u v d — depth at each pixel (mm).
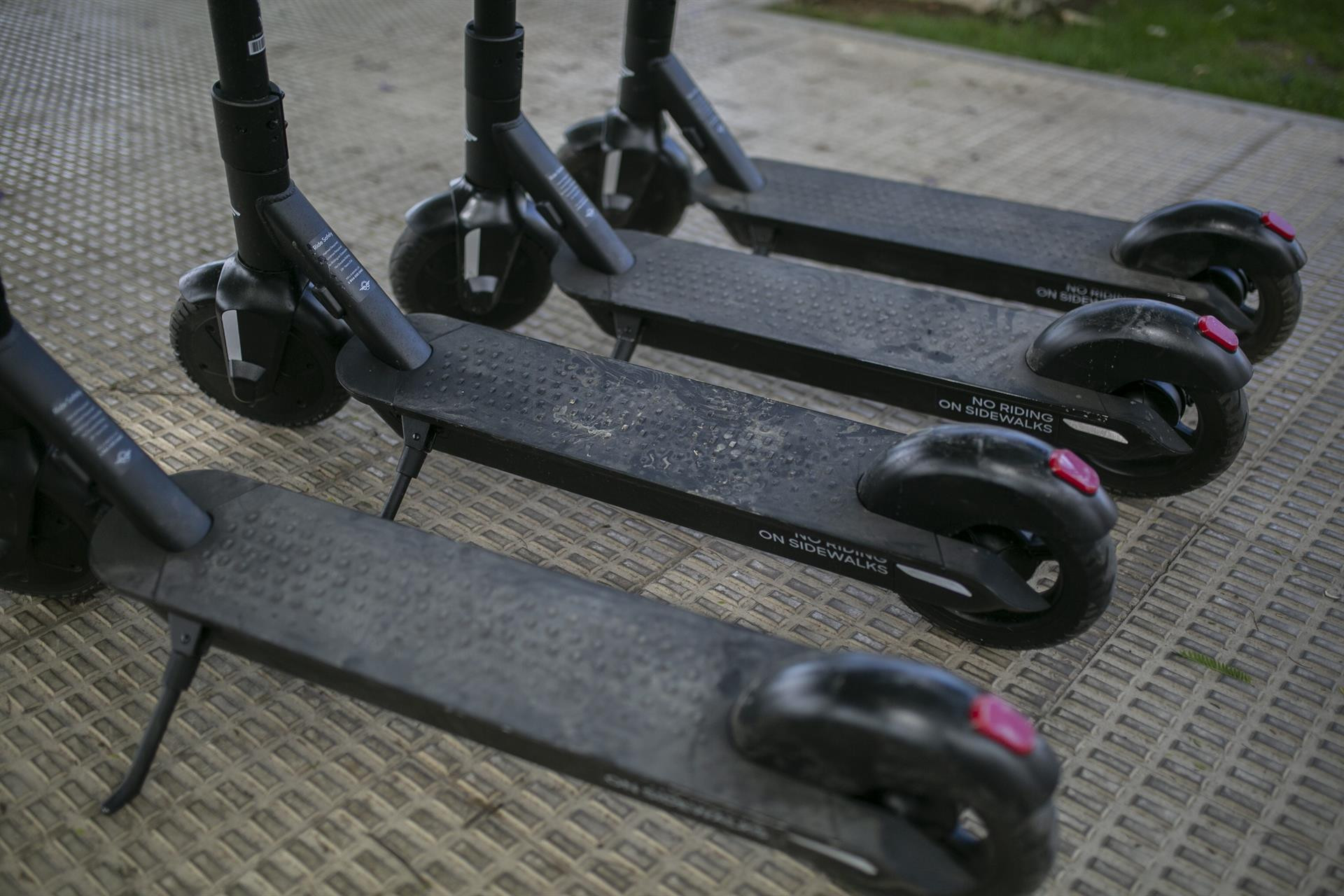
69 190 3643
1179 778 1917
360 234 3488
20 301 3035
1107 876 1752
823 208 3225
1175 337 2291
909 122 4590
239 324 2309
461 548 1880
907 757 1432
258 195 2186
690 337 2711
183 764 1849
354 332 2311
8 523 1926
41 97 4297
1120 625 2227
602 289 2725
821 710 1464
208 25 5211
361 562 1832
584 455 2131
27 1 5301
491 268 2762
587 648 1713
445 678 1659
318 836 1752
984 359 2484
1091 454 2412
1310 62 5395
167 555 1818
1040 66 5258
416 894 1676
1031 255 3012
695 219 3840
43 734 1891
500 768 1878
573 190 2725
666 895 1701
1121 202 3951
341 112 4355
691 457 2133
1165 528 2488
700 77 4926
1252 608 2283
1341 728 2029
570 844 1765
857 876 1531
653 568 2318
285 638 1703
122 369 2803
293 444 2594
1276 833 1833
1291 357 3146
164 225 3479
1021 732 1435
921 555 1928
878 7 6047
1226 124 4699
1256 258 2818
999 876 1512
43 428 1733
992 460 1901
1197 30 5754
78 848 1714
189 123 4199
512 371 2342
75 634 2078
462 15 5605
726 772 1541
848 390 2596
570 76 4844
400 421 2326
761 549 2104
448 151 4098
